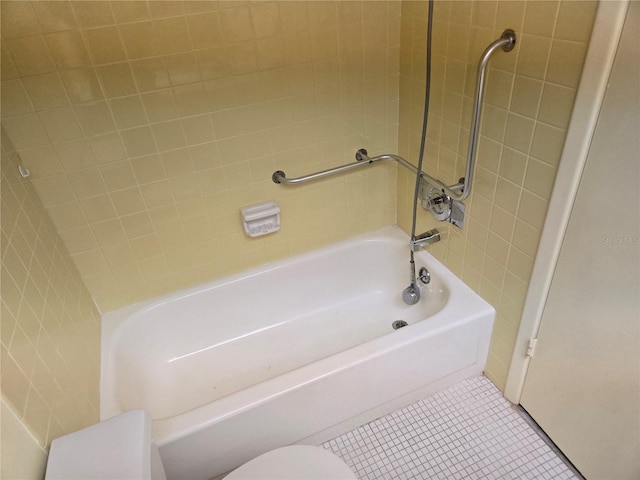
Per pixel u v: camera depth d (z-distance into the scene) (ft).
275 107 5.24
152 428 4.11
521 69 3.76
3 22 3.85
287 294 6.64
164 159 5.04
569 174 3.58
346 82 5.44
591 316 3.89
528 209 4.16
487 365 5.73
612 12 2.87
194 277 6.05
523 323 4.72
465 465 4.87
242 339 6.57
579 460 4.65
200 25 4.46
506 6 3.72
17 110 4.23
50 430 3.19
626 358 3.68
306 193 6.07
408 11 5.07
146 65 4.47
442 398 5.62
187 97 4.78
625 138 3.09
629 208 3.22
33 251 4.01
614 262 3.49
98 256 5.32
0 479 2.42
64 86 4.29
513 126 4.03
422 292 6.40
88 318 5.12
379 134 6.02
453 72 4.64
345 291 6.99
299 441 5.04
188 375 6.07
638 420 3.77
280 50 4.92
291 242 6.41
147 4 4.19
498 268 4.87
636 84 2.90
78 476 2.92
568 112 3.44
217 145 5.20
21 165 4.40
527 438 5.08
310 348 6.39
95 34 4.16
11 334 3.01
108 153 4.76
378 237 6.75
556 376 4.58
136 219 5.28
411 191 6.25
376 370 4.88
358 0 4.96
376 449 5.11
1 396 2.64
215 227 5.76
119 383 4.87
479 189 4.76
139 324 5.74
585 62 3.15
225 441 4.40
